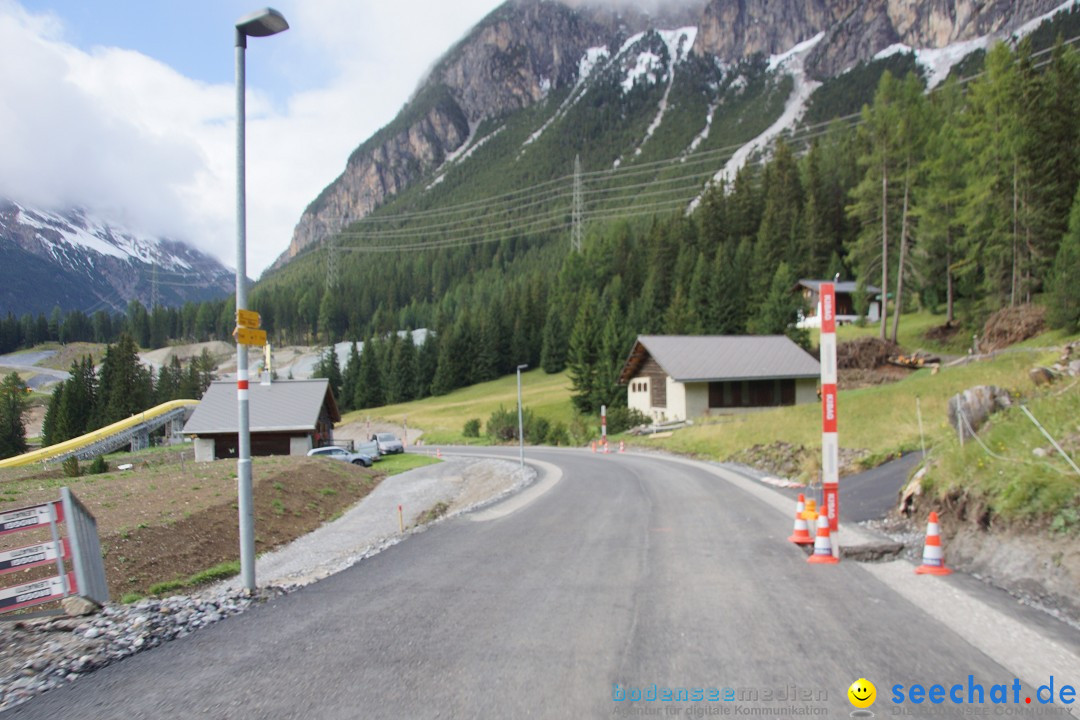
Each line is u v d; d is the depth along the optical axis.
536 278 125.81
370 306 180.38
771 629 5.92
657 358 47.72
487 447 54.41
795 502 14.38
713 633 5.88
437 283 189.75
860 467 17.22
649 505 15.10
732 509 13.71
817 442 22.67
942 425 17.50
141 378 86.06
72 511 8.15
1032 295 46.78
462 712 4.41
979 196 46.97
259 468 31.05
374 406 111.00
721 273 81.19
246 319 8.94
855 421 25.33
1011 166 46.31
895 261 61.94
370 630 6.43
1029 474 8.45
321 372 119.31
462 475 34.62
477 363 110.38
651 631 6.00
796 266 84.62
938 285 61.78
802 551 9.40
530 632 6.12
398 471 40.53
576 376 67.44
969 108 60.09
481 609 7.00
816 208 87.81
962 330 53.44
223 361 167.12
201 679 5.34
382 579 8.78
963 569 8.02
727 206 106.12
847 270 84.81
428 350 109.69
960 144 55.38
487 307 128.75
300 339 184.88
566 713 4.34
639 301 96.50
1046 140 46.12
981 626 5.84
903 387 32.31
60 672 5.71
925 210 52.53
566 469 28.00
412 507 26.78
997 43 47.56
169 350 181.00
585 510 14.91
